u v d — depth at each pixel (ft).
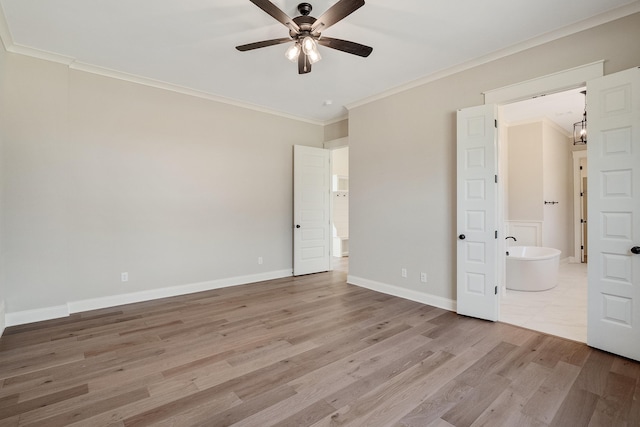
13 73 10.30
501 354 8.42
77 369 7.65
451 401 6.38
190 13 8.61
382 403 6.32
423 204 12.89
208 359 8.18
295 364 7.91
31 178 10.63
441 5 8.23
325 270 19.47
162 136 13.67
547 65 9.64
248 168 16.46
